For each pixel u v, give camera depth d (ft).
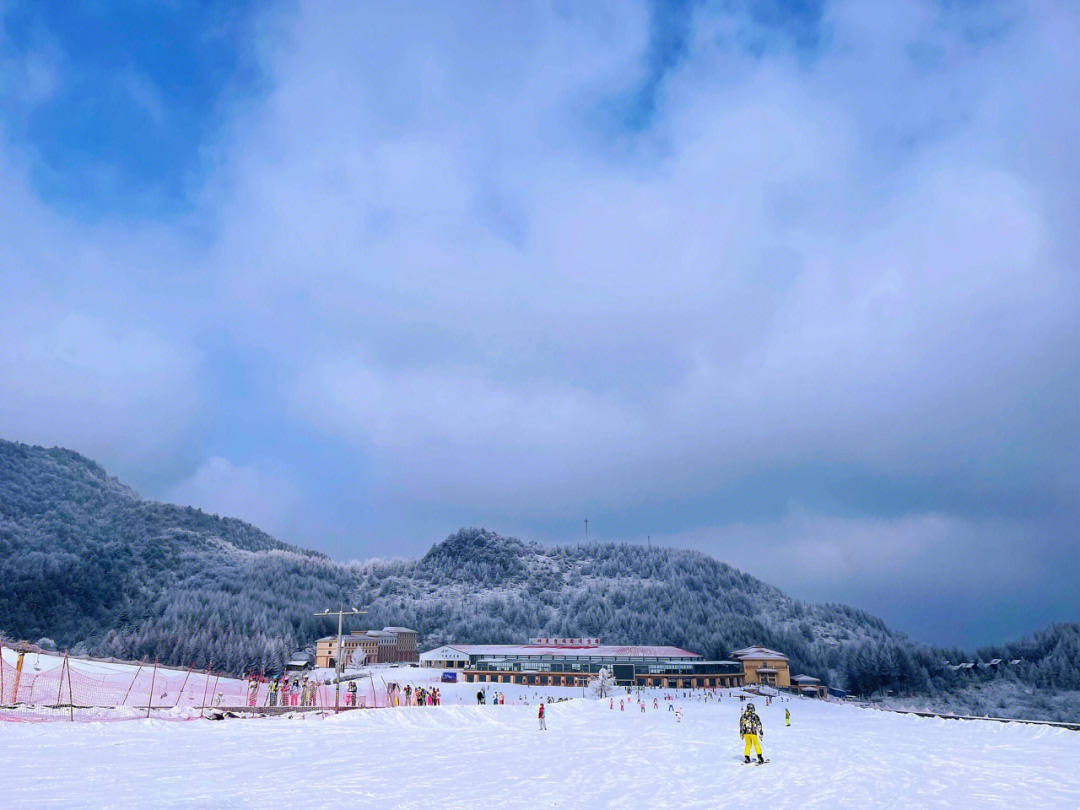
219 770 101.71
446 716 220.02
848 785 107.14
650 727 228.63
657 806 88.22
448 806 84.48
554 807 85.97
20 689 179.93
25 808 70.28
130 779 89.15
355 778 101.96
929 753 153.07
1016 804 92.53
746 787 104.42
